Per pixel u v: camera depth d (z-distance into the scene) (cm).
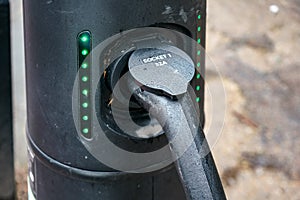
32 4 187
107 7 180
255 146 317
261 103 340
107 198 200
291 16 396
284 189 299
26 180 299
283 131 325
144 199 204
